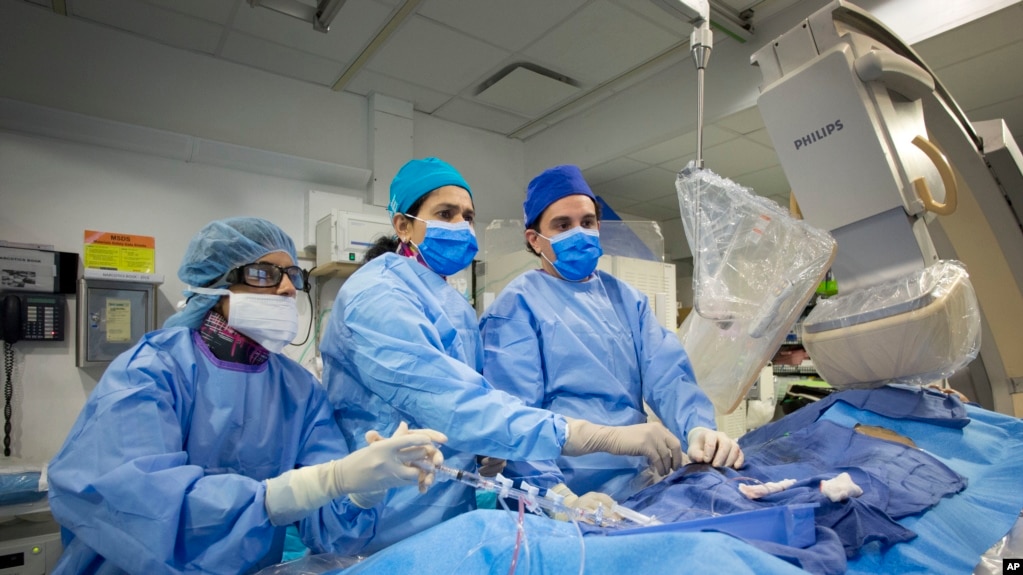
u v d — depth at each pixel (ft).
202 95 9.22
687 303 16.14
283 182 9.91
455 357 3.53
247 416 3.07
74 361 7.64
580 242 4.31
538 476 3.43
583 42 9.43
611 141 11.51
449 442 2.99
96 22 8.30
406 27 8.86
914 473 3.19
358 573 2.14
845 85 3.73
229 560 2.37
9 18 7.71
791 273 3.59
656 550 1.81
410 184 3.94
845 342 4.11
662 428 3.57
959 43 7.42
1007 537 2.83
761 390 10.15
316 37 8.96
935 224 5.02
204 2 7.97
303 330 9.65
